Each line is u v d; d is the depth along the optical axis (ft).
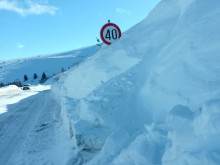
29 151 20.36
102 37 24.18
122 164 9.62
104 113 15.39
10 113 42.42
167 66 13.73
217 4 14.60
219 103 6.95
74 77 36.01
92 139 14.44
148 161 8.48
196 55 11.81
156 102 12.80
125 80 17.49
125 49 23.49
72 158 15.56
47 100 59.06
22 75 439.22
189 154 6.48
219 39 11.25
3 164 18.39
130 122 13.87
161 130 9.18
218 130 6.50
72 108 23.94
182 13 19.40
